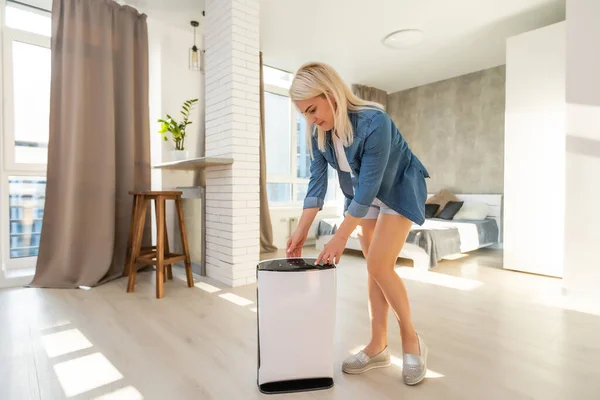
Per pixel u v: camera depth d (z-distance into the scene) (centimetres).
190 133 367
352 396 119
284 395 120
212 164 279
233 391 122
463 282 283
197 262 314
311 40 383
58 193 270
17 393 120
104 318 195
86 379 130
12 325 183
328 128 124
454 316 203
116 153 300
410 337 133
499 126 459
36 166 297
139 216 256
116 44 298
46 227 267
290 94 117
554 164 307
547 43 311
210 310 210
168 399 117
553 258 307
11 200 293
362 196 114
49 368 138
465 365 143
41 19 304
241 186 275
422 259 325
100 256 277
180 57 359
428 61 443
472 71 479
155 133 351
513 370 139
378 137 112
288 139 510
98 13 285
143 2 310
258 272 121
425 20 340
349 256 398
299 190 524
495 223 431
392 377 133
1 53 277
